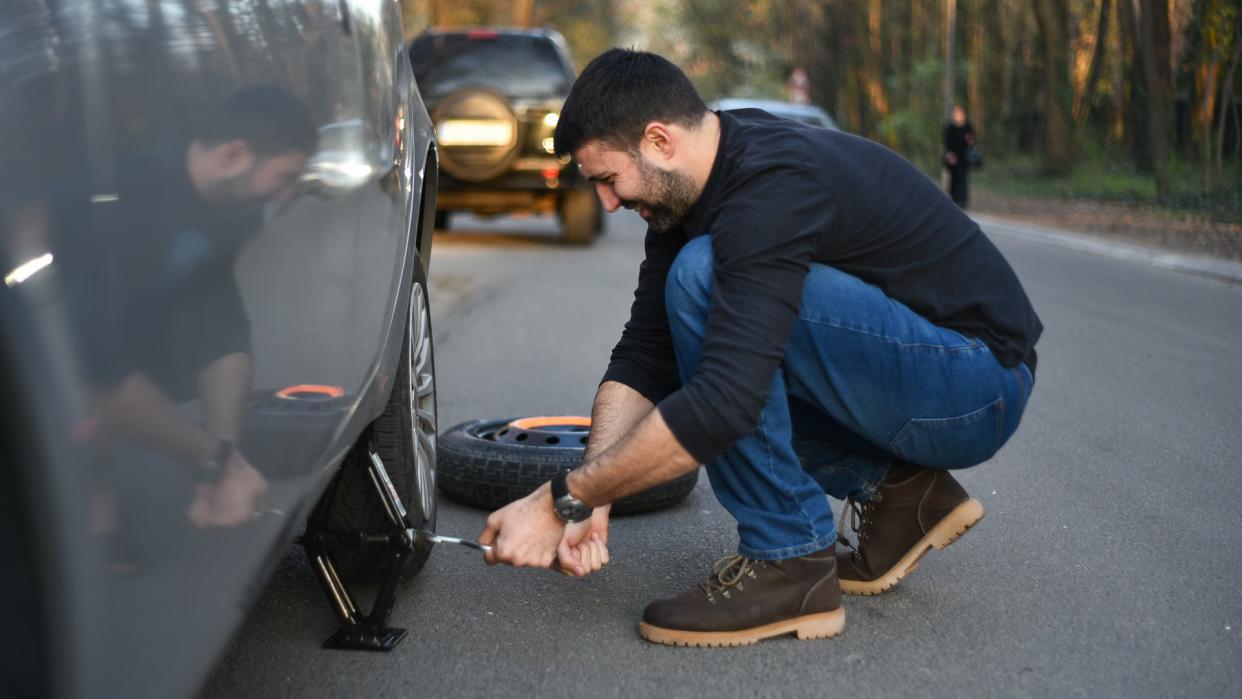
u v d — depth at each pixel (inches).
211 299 54.4
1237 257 432.5
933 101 1054.4
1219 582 114.2
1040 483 150.1
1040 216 630.5
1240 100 566.9
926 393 97.6
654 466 87.0
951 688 90.2
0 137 45.4
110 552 45.6
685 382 98.0
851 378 97.3
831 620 99.4
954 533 107.5
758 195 89.4
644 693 89.1
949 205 100.7
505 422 156.6
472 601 108.0
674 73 93.3
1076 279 382.0
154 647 49.1
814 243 90.6
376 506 97.3
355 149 74.9
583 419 156.2
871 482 108.4
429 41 485.1
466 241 530.3
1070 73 784.3
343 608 97.0
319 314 67.6
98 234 47.3
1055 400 203.5
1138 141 690.8
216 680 90.1
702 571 117.4
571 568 93.9
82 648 44.9
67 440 43.6
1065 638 100.2
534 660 95.1
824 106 1411.2
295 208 64.4
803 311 95.4
